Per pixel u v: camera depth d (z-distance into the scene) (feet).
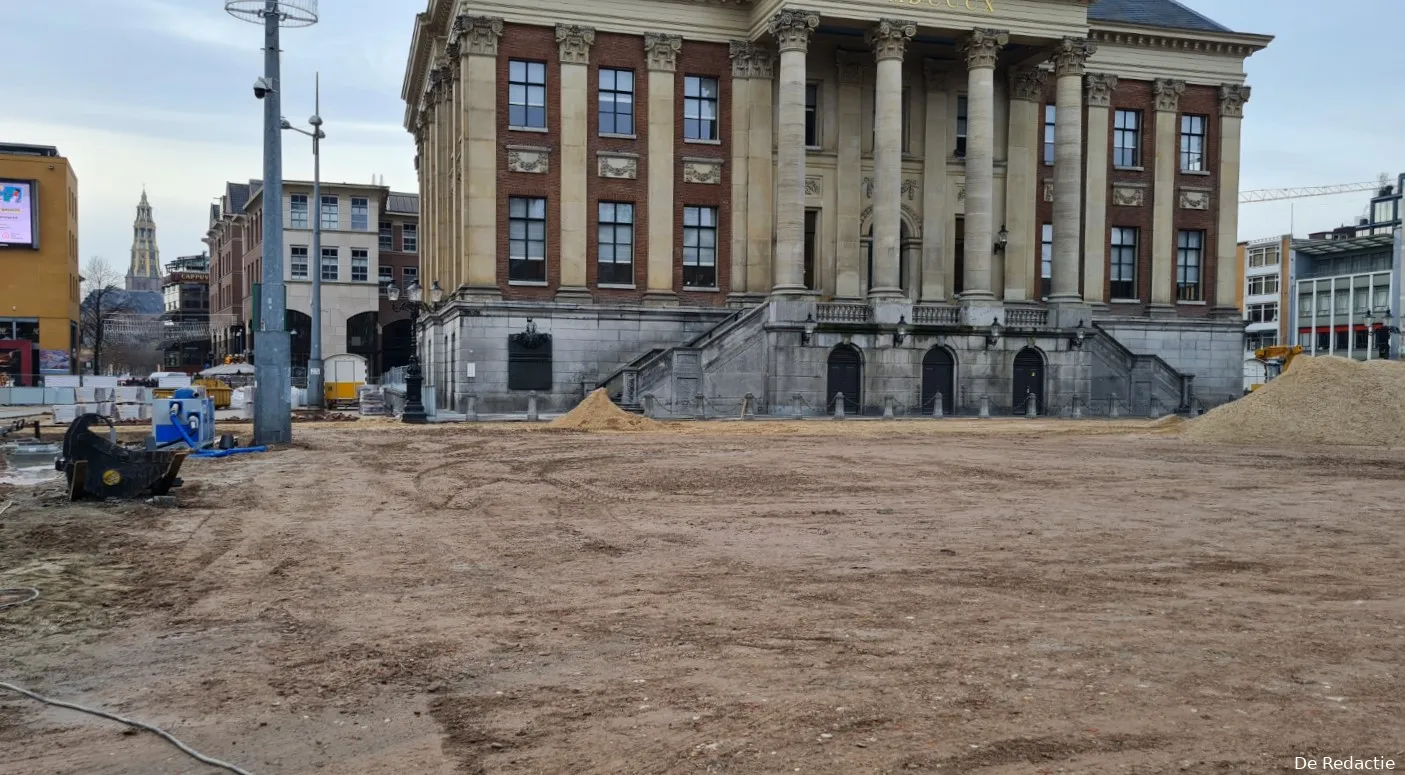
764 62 145.07
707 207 146.00
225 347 332.60
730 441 84.99
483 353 135.54
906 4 136.46
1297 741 17.47
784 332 131.64
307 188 277.44
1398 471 63.57
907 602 28.19
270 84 74.38
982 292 139.74
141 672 22.29
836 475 59.72
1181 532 40.32
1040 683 20.68
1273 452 77.36
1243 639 24.08
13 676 22.04
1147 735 17.76
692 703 19.71
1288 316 325.62
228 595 29.37
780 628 25.39
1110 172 163.94
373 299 283.18
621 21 140.26
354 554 35.53
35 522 40.11
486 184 136.05
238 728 18.93
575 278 139.54
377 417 128.77
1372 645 23.54
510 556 35.29
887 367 135.74
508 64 137.69
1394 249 285.64
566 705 19.79
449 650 23.72
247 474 58.23
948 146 154.40
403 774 16.71
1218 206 169.37
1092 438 93.35
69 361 226.17
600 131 141.18
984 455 73.15
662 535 39.52
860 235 150.41
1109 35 160.35
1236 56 168.14
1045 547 36.96
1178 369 166.40
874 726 18.29
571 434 92.94
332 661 22.95
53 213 223.30
